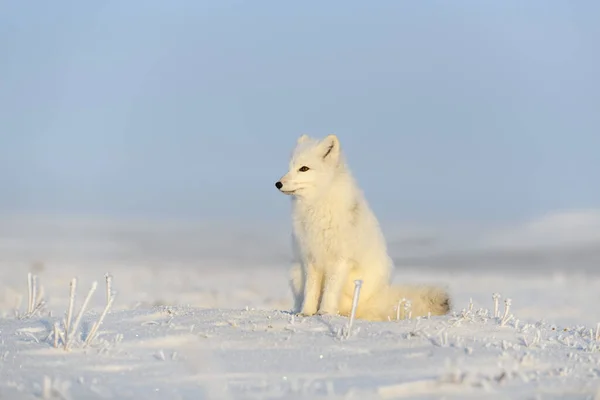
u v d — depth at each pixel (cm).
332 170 2278
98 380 1377
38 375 1413
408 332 1817
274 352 1616
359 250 2264
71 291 1695
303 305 2259
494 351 1628
